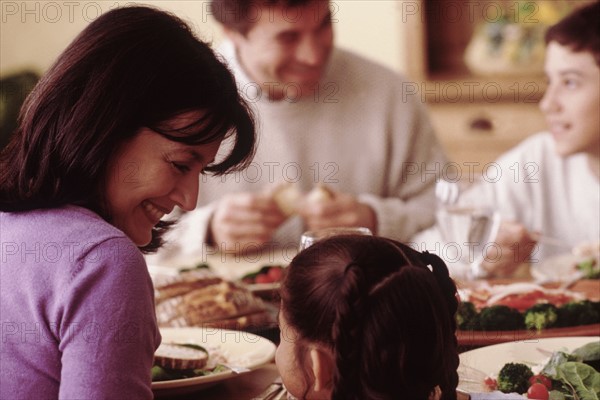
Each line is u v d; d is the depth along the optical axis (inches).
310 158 130.2
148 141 54.1
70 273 50.6
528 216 119.7
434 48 215.5
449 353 49.6
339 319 47.3
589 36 108.9
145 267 52.2
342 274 48.9
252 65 120.1
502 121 206.1
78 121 52.8
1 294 52.2
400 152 131.9
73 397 49.0
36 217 53.2
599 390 61.4
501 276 97.3
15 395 51.4
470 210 96.4
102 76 53.0
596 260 98.8
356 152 131.0
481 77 208.7
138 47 53.7
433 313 48.2
